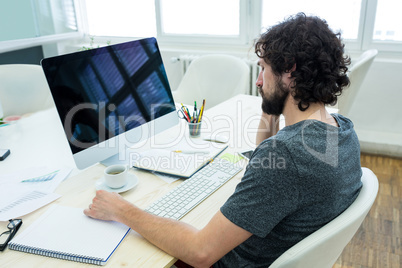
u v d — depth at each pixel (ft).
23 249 2.66
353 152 2.63
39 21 10.44
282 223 2.54
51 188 3.54
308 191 2.33
